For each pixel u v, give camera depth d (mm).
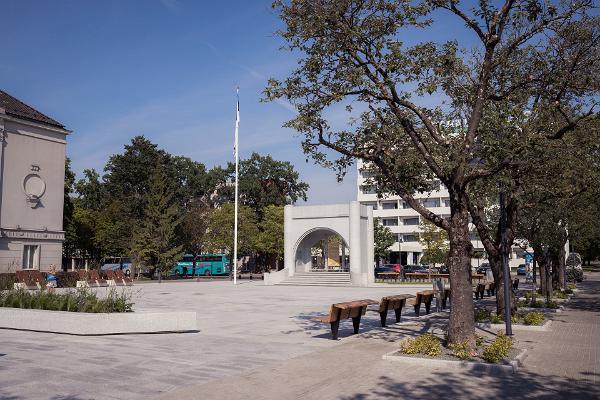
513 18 11492
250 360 10016
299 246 46125
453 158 11094
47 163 35125
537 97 14906
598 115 11578
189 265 66375
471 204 16406
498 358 9539
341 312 12789
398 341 12469
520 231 23141
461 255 10969
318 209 43844
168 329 13695
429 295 19359
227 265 66000
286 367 9391
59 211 35875
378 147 12242
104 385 7910
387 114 12773
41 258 34188
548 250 25641
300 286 40500
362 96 11930
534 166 12531
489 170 10914
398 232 87438
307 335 13484
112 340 12242
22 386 7789
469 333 10695
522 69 13914
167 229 54188
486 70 11375
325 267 63656
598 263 106812
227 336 13195
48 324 13289
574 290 33406
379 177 13461
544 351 11359
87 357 10109
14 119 32812
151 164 63906
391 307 15695
